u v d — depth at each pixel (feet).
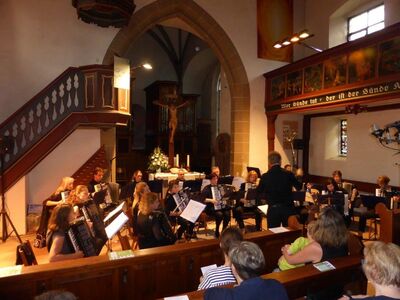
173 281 13.17
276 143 41.37
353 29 38.32
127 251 12.80
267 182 18.61
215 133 63.77
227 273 9.78
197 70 64.44
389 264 6.55
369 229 27.91
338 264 10.86
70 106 26.66
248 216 27.76
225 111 48.75
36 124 25.88
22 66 31.14
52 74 32.09
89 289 11.57
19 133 25.53
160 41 63.10
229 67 40.11
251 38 40.32
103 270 11.76
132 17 35.24
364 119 34.37
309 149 42.09
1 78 30.60
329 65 30.48
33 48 31.48
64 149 30.58
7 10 30.73
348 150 36.52
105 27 33.35
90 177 30.19
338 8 37.32
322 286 10.66
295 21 42.24
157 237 15.60
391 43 24.64
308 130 41.93
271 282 7.55
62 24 32.40
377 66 25.77
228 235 10.21
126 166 56.49
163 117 59.16
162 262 12.89
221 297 7.16
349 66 28.32
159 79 64.49
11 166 25.09
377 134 19.16
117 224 15.24
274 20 41.27
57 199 22.98
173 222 23.17
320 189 29.71
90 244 13.70
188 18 38.34
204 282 9.79
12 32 30.86
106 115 26.27
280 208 18.33
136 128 63.72
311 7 41.42
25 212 25.70
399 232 21.31
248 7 40.24
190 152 61.00
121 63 26.86
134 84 62.75
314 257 11.28
